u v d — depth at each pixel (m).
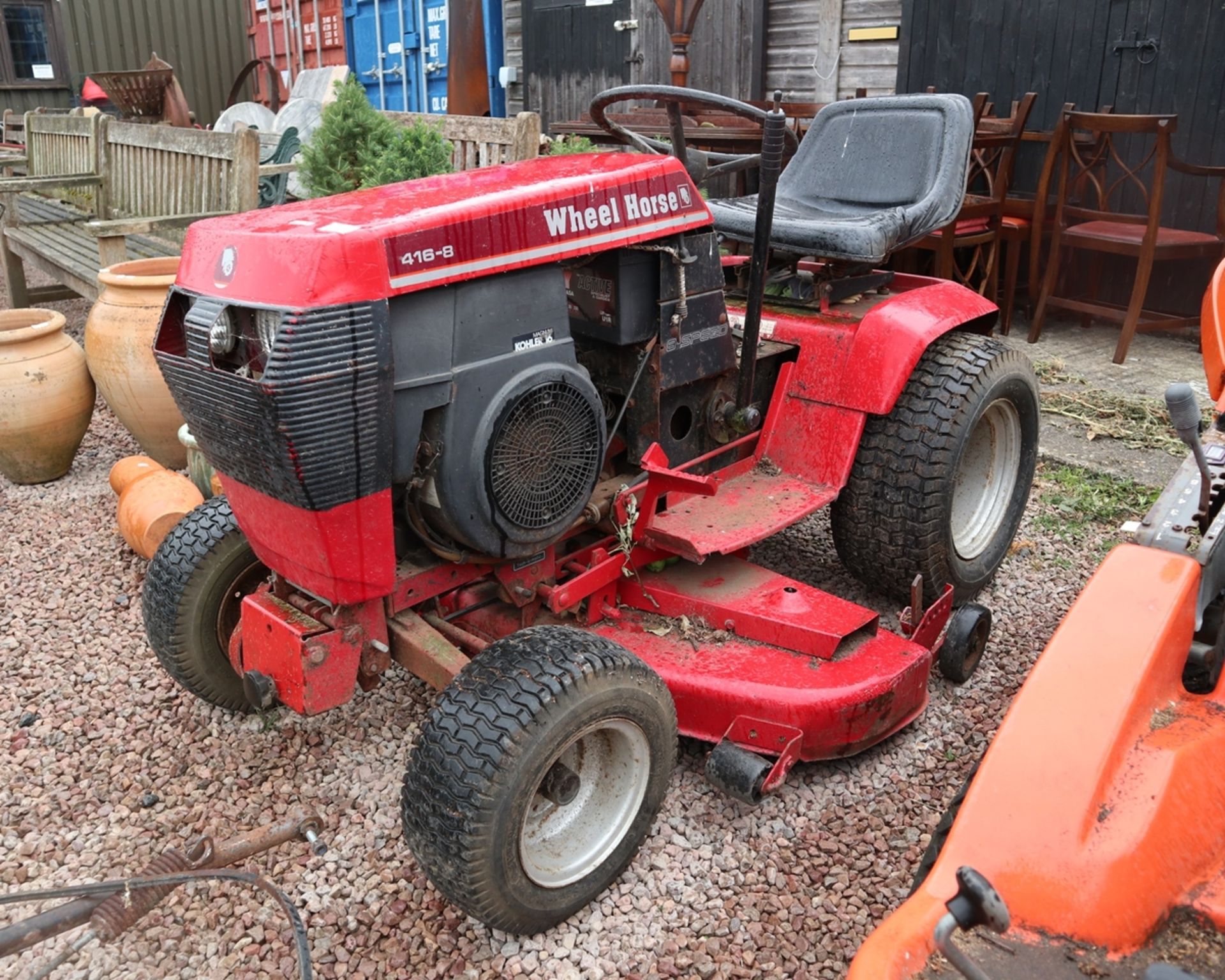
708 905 2.47
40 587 3.99
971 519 3.72
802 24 7.78
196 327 2.22
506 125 5.66
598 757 2.48
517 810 2.15
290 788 2.87
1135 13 6.17
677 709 2.77
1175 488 2.44
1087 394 5.55
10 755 3.04
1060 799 1.61
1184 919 1.54
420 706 3.19
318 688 2.44
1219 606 2.26
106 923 1.80
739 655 2.84
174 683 3.37
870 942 1.47
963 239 6.04
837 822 2.73
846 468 3.22
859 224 3.29
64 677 3.41
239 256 2.19
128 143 6.95
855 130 3.87
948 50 7.01
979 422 3.42
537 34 9.84
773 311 3.51
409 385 2.23
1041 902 1.52
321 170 5.45
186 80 14.62
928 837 2.66
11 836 2.73
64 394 4.78
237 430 2.21
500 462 2.40
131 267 4.81
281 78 14.12
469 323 2.31
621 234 2.60
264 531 2.40
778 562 4.01
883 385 3.16
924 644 3.02
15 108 14.41
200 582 2.90
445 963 2.32
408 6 10.94
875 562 3.46
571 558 2.91
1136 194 6.60
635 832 2.47
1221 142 6.06
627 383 2.91
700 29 8.38
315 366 2.07
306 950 1.86
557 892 2.32
